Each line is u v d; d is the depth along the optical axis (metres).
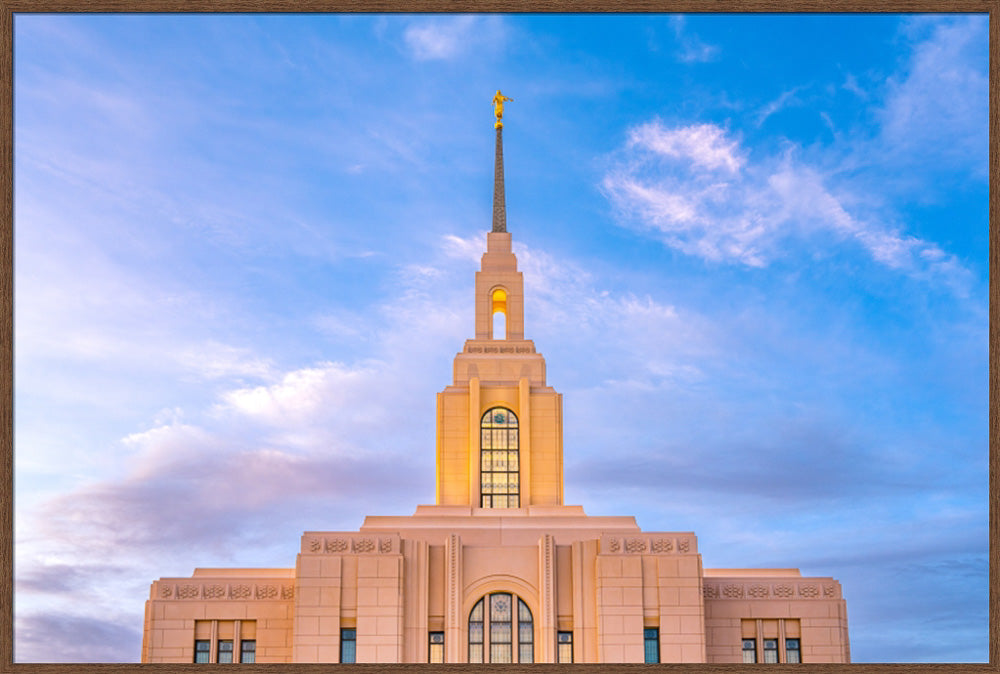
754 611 72.62
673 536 71.50
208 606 71.81
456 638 69.56
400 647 69.12
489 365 86.56
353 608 69.81
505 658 69.88
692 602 70.00
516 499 83.12
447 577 70.88
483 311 89.88
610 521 76.38
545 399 85.19
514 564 71.69
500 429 85.00
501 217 94.12
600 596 69.88
